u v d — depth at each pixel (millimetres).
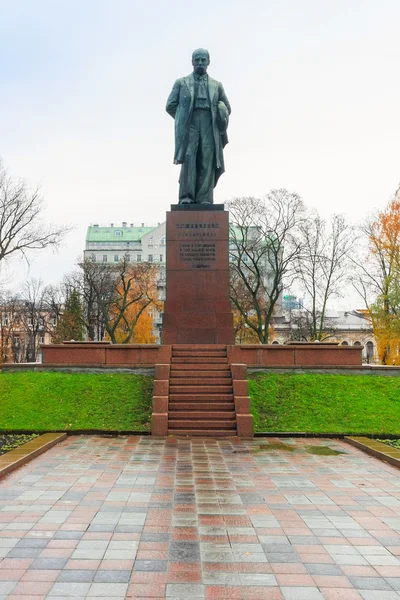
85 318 59281
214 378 16953
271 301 41281
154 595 4918
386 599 4863
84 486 8883
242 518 7184
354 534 6582
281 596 4914
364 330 71688
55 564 5602
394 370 19125
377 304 38219
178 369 17734
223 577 5309
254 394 17094
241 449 12656
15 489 8680
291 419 15508
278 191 41062
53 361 19500
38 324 66625
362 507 7770
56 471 10055
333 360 19547
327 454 12094
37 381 17891
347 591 5023
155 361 19188
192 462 11023
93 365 19156
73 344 19469
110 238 109562
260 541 6312
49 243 36438
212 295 20359
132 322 55062
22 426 14656
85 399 16594
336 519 7180
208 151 21625
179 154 21375
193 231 20609
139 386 17547
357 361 19562
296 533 6605
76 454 11820
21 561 5676
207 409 15523
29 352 71188
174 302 20312
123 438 14117
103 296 56500
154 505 7773
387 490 8789
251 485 9055
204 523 6961
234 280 46531
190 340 20078
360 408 16188
